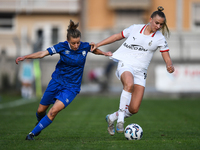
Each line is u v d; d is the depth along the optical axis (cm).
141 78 1825
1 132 2039
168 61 1775
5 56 6506
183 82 5756
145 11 7706
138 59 1805
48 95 1683
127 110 1855
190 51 6556
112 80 6494
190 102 4909
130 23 7725
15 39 6412
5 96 6097
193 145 1499
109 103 4678
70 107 4112
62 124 2520
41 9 7988
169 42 6569
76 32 1573
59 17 8144
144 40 1773
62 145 1500
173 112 3528
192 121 2711
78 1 7931
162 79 5806
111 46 6619
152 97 5956
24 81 5728
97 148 1419
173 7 7581
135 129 1697
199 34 7419
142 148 1416
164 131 2100
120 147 1442
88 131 2106
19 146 1472
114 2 7569
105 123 2584
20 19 8200
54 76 1697
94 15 7712
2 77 6462
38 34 8269
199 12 7594
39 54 1628
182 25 7569
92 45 1712
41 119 1652
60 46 1647
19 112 3534
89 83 6341
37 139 1720
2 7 7988
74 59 1656
